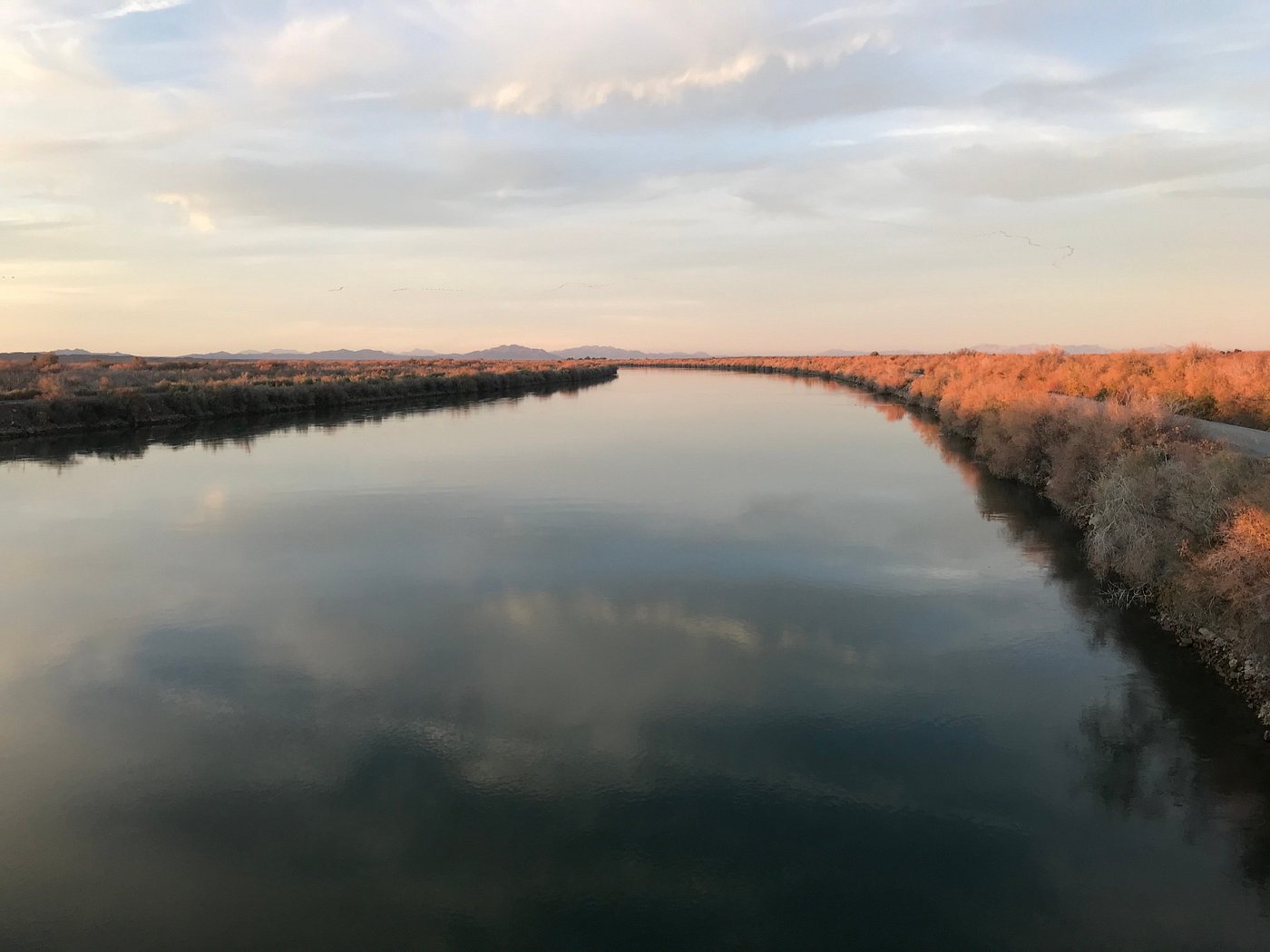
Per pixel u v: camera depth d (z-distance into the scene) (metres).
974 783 7.25
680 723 8.37
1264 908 5.70
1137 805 6.91
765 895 5.83
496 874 6.07
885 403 52.06
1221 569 9.00
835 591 12.48
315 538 15.85
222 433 33.28
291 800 7.04
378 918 5.61
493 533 16.17
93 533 16.27
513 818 6.75
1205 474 10.66
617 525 16.83
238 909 5.71
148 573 13.55
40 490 20.80
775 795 7.07
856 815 6.78
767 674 9.53
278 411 43.56
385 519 17.47
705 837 6.50
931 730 8.20
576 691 9.09
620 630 10.92
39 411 32.62
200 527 16.78
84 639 10.70
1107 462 15.09
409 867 6.14
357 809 6.91
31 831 6.61
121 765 7.61
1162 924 5.55
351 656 10.12
